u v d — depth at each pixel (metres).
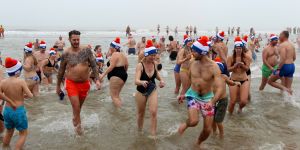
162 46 24.67
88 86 6.52
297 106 8.81
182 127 6.00
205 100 5.56
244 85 7.79
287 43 9.43
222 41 8.94
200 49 5.36
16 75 5.58
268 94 10.17
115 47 8.30
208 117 5.52
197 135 6.46
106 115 7.82
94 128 6.88
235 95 7.74
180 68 9.05
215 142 6.12
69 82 6.33
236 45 7.63
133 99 9.52
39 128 6.80
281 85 9.70
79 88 6.38
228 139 6.28
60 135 6.42
